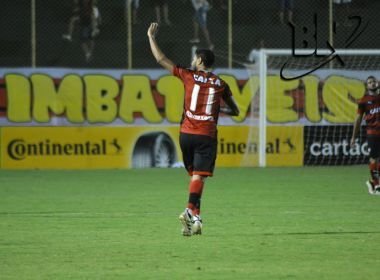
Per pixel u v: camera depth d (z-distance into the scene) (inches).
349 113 2330.2
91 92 2223.2
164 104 2251.5
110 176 2036.2
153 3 2342.5
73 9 2295.8
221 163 2284.7
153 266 880.9
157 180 1941.4
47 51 2289.6
